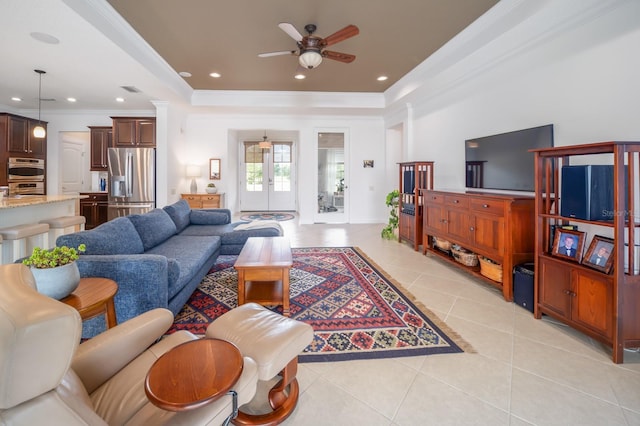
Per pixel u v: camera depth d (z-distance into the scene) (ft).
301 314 8.28
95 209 21.01
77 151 23.79
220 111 21.25
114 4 9.61
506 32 10.34
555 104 9.23
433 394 5.18
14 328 1.91
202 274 9.85
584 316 6.68
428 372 5.78
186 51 13.19
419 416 4.70
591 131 8.17
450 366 5.97
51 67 12.84
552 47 9.29
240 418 4.50
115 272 6.42
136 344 4.15
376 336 7.12
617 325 5.99
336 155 23.88
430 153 16.93
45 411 2.08
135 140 19.26
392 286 10.40
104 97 17.84
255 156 32.81
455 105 14.53
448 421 4.61
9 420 1.94
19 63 12.38
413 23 10.85
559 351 6.48
